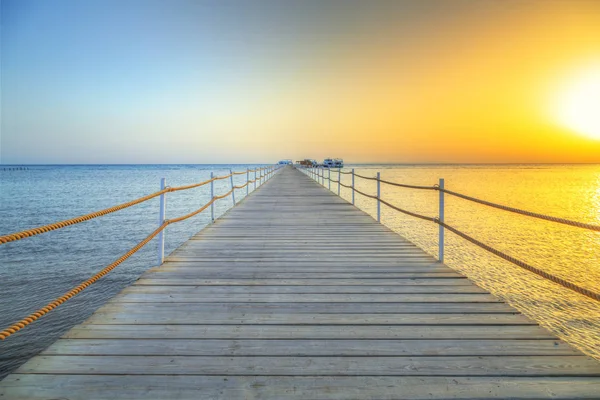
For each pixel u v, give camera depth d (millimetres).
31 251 12883
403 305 3354
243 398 2018
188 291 3715
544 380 2180
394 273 4352
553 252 10703
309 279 4129
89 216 3070
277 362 2377
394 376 2227
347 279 4129
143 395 2033
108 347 2539
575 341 5418
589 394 2053
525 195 28734
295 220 8445
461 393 2070
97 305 8133
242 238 6422
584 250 10945
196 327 2879
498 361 2383
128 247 13555
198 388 2098
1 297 8562
